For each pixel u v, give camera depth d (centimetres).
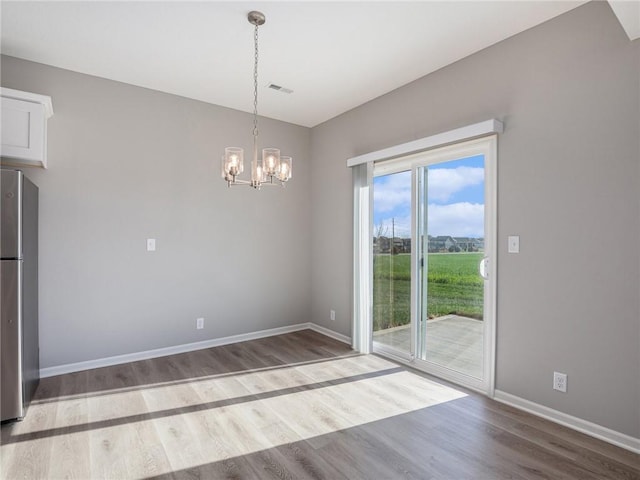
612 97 215
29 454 203
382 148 374
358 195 392
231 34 267
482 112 282
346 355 377
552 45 242
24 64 304
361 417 247
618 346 213
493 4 229
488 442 216
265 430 230
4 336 232
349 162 397
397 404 266
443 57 297
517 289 260
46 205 312
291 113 430
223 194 411
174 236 379
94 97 335
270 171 242
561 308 237
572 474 187
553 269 240
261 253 442
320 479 184
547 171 244
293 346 407
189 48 288
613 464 195
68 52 294
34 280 278
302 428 233
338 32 263
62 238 319
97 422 238
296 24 254
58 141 318
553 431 228
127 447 211
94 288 335
